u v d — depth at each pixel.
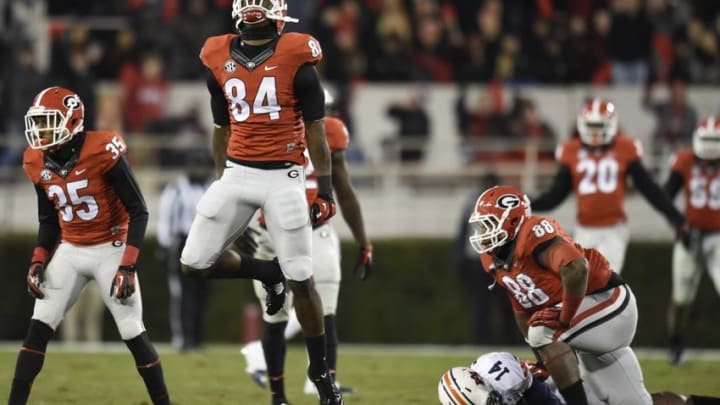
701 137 33.78
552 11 56.59
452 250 47.31
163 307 47.12
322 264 25.45
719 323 46.56
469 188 51.28
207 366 33.62
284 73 21.09
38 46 54.12
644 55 55.31
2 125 50.94
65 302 21.73
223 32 53.22
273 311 22.84
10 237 46.97
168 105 52.41
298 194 21.45
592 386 22.22
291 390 28.66
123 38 53.62
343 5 54.66
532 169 50.25
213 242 21.56
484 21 54.31
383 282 47.38
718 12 58.00
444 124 53.50
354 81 53.31
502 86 53.56
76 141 21.28
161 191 49.97
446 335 47.19
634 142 32.75
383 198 50.72
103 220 21.61
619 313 21.34
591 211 32.72
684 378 30.52
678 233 32.56
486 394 21.48
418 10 54.78
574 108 53.91
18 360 21.47
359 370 33.09
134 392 27.70
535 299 21.16
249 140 21.36
